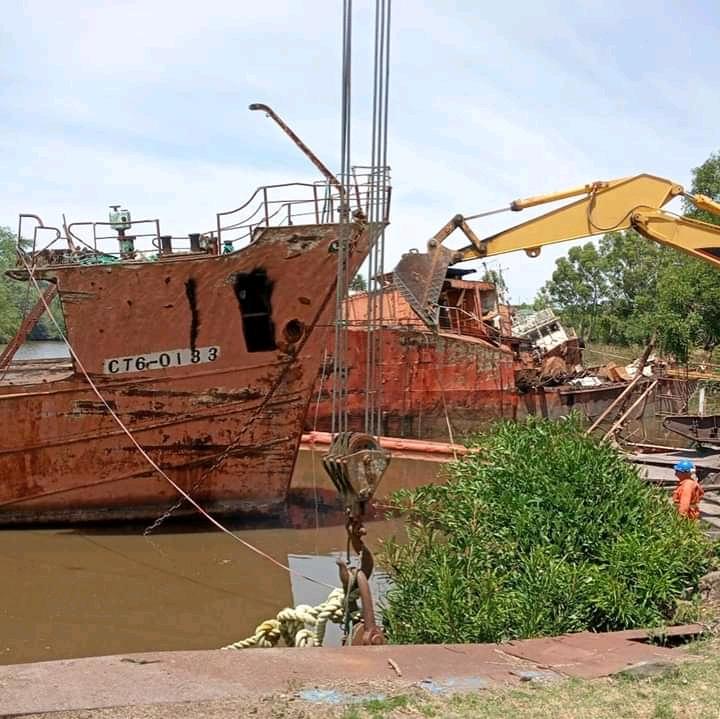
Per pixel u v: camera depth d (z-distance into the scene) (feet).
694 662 17.71
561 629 23.29
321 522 49.75
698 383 104.83
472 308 92.68
